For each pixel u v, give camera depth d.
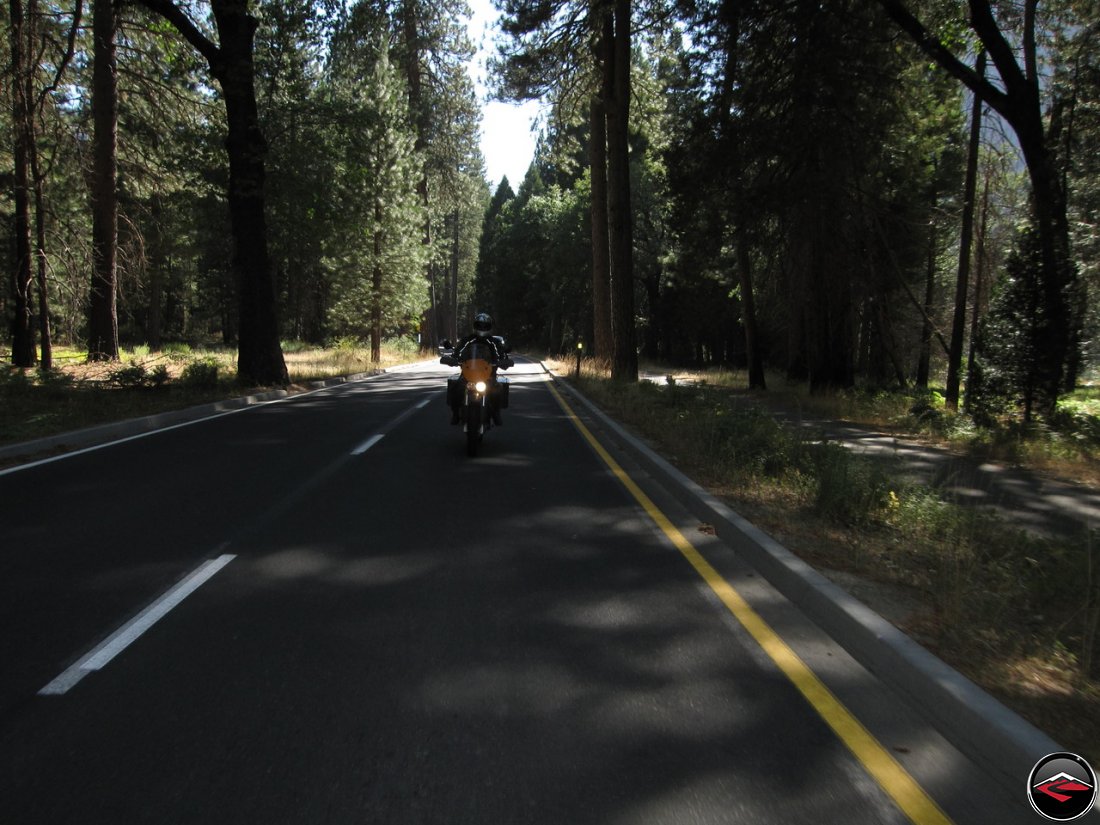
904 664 3.83
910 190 24.08
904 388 27.42
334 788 3.00
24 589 5.27
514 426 14.61
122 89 25.78
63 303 27.83
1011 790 3.01
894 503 6.88
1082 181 22.81
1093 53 19.92
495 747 3.30
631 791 2.99
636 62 27.53
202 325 80.06
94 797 2.93
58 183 27.20
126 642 4.40
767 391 25.09
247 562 5.91
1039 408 15.20
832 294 21.42
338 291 46.84
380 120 24.19
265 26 22.38
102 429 12.64
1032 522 7.25
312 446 11.77
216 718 3.54
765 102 19.83
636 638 4.51
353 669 4.07
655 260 50.47
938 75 21.02
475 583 5.49
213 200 32.66
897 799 2.94
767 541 5.98
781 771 3.12
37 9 21.73
